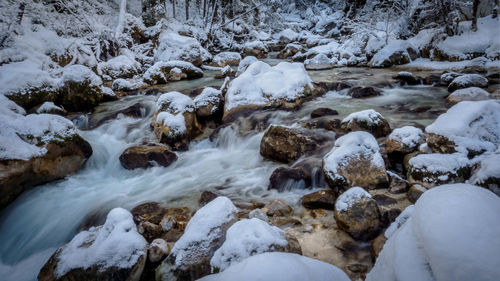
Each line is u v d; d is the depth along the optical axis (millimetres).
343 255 2771
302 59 15570
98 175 5254
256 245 2291
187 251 2580
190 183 4672
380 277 1621
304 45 20453
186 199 4176
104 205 4207
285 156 4832
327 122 5500
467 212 1397
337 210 3109
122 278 2510
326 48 15414
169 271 2529
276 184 4176
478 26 10867
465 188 1607
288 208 3551
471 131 3611
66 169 4949
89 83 8156
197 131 6363
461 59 10352
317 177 4129
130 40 15039
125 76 11828
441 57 11047
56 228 3953
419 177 3477
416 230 1542
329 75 10867
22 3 10172
